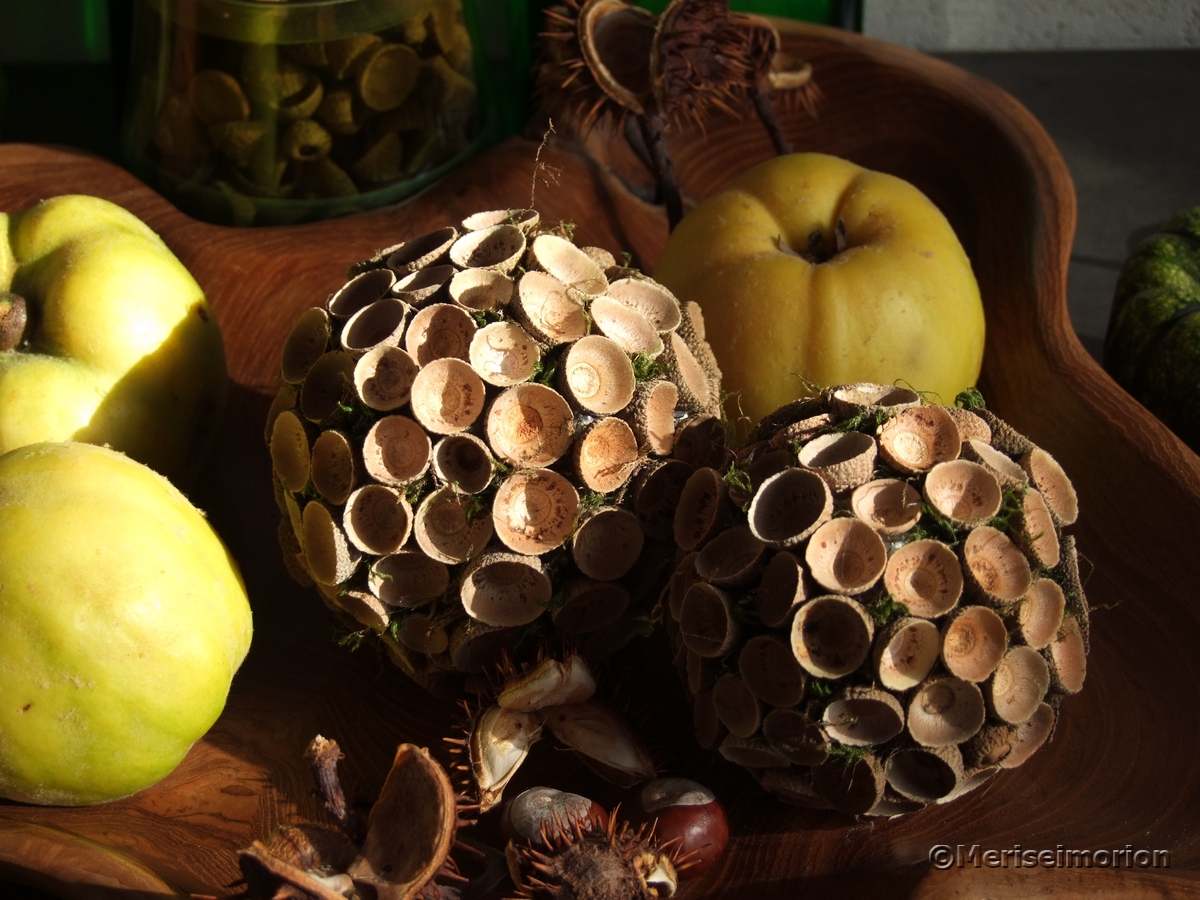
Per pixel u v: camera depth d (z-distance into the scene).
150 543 0.47
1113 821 0.49
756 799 0.49
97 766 0.47
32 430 0.51
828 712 0.44
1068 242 0.61
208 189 0.61
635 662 0.53
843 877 0.47
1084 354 0.58
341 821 0.45
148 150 0.62
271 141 0.60
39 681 0.46
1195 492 0.53
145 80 0.61
